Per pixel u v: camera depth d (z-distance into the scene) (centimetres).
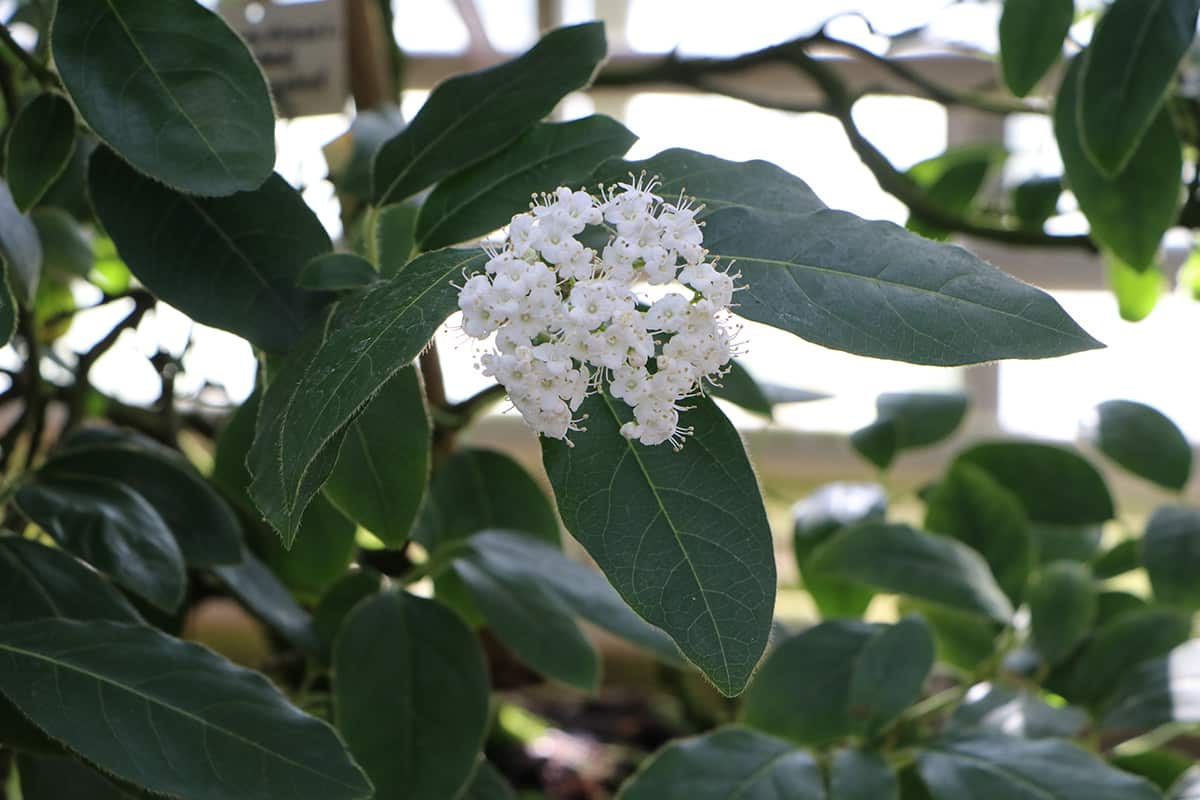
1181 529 73
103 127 51
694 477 49
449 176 56
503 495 72
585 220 49
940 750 63
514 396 47
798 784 61
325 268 54
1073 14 64
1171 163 65
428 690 61
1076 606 73
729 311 49
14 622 54
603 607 65
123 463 61
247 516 66
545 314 47
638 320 48
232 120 52
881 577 69
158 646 53
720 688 47
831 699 66
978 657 77
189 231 55
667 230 49
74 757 54
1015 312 47
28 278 56
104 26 52
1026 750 62
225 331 54
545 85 56
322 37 73
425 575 68
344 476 56
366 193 66
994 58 87
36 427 64
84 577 57
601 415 50
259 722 51
